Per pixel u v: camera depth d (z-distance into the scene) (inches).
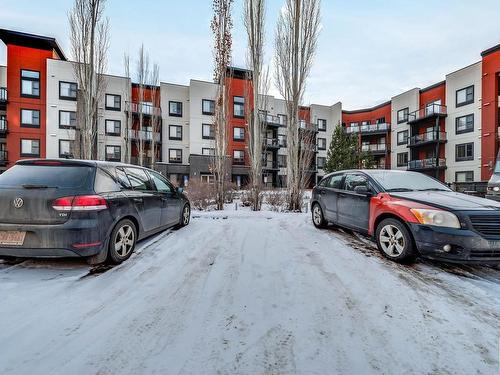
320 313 100.0
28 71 997.8
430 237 137.1
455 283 126.8
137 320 94.6
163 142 1150.3
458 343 82.4
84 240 130.0
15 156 979.3
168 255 170.2
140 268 145.9
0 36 979.9
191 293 116.6
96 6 587.5
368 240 209.9
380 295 114.3
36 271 138.6
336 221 225.0
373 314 99.1
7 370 69.4
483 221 131.3
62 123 998.4
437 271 142.2
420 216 143.3
